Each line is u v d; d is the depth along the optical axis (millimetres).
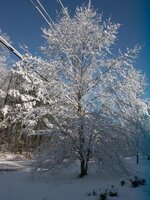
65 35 13195
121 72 12766
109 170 11398
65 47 13117
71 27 13219
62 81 13062
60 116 12336
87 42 13070
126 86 12625
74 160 11703
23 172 14297
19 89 30797
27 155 27203
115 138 11688
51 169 11734
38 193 8664
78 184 10031
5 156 27547
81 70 12906
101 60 12906
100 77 12664
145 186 8852
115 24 13117
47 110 12688
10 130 31438
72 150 11656
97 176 11625
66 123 11977
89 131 11242
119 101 12531
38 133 12047
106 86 12703
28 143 29000
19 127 28609
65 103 12805
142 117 15961
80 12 13508
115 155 11453
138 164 16484
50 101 12992
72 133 11727
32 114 12922
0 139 32406
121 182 9242
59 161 11445
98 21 13414
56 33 13227
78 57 12898
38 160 11648
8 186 9930
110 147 11500
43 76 13133
